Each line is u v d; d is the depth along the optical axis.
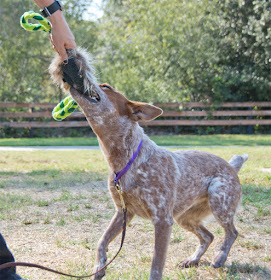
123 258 4.00
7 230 4.81
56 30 2.67
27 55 20.28
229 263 3.85
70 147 14.63
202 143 14.74
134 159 3.21
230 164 4.36
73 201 6.22
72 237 4.59
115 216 3.44
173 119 21.06
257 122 20.31
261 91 20.86
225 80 20.66
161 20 20.39
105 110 3.06
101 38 21.38
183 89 21.06
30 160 10.91
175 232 4.80
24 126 19.72
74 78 2.82
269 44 18.44
